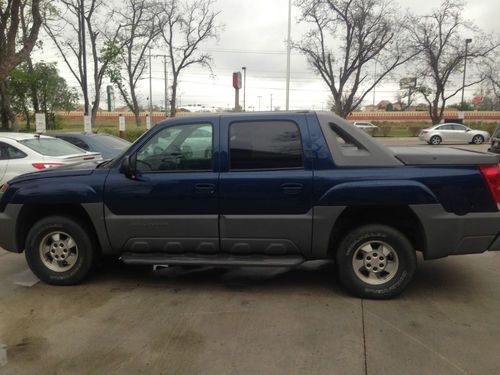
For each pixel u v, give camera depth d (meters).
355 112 65.88
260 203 4.30
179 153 4.45
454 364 3.17
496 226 4.13
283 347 3.43
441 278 4.94
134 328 3.79
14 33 14.98
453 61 37.19
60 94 28.70
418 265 5.41
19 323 3.91
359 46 32.91
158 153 4.48
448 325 3.78
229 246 4.44
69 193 4.57
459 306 4.18
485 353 3.32
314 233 4.27
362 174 4.17
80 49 24.61
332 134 4.29
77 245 4.75
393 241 4.24
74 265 4.78
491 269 5.23
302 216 4.26
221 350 3.40
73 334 3.69
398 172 4.14
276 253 4.42
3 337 3.66
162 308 4.21
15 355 3.37
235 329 3.75
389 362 3.20
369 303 4.27
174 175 4.42
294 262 4.35
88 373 3.12
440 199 4.12
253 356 3.30
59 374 3.11
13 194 4.75
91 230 4.81
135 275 5.18
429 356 3.28
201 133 4.43
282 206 4.27
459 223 4.13
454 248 4.17
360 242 4.29
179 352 3.38
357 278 4.35
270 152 4.31
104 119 62.47
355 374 3.05
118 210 4.54
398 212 4.33
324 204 4.20
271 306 4.23
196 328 3.78
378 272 4.34
